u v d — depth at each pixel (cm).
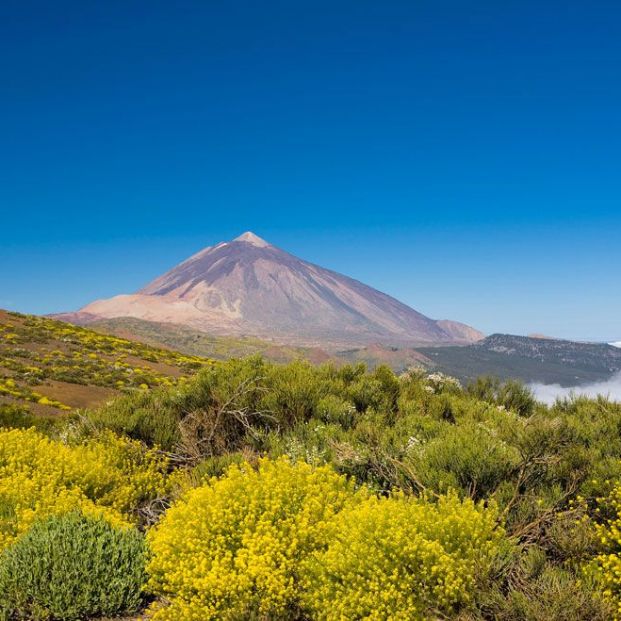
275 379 1157
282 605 523
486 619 474
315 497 612
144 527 845
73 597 632
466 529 504
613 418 842
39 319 8031
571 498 615
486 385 1295
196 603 545
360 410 1088
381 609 474
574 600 441
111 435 1054
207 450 1011
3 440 1043
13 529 764
